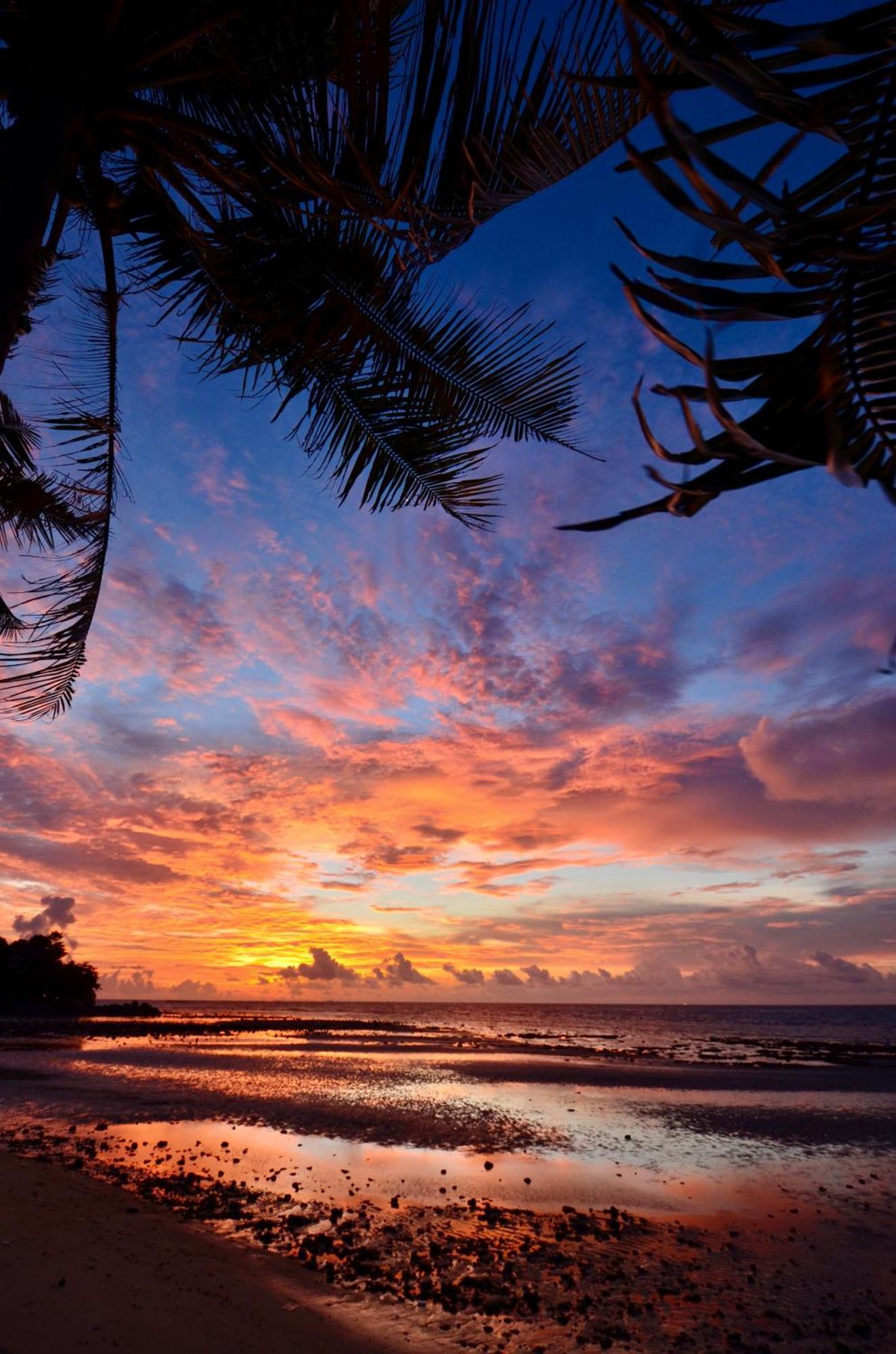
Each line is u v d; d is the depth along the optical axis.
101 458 5.54
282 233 4.45
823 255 0.78
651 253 0.83
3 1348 3.56
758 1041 52.06
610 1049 39.91
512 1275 6.19
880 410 0.88
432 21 2.82
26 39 3.50
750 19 0.71
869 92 0.82
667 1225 7.85
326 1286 5.66
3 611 5.63
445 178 3.03
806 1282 6.29
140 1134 11.86
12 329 3.39
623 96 2.20
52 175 3.57
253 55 3.72
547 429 4.71
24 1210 6.23
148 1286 4.87
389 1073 22.86
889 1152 12.02
